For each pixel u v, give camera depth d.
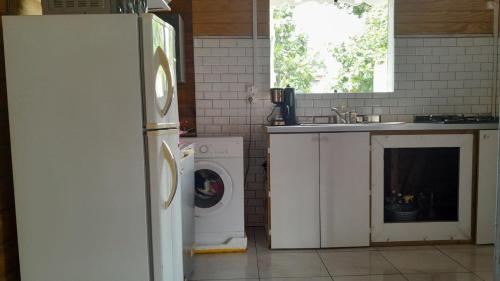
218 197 3.11
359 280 2.46
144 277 1.65
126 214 1.63
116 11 1.70
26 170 1.61
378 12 3.68
